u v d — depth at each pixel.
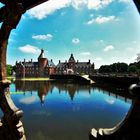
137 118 1.50
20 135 2.81
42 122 15.11
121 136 1.66
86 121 15.55
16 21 2.85
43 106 23.48
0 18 3.09
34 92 40.94
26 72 132.12
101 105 23.56
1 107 3.09
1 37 2.95
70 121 15.57
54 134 11.96
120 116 17.17
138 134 1.51
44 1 2.60
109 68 108.62
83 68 128.12
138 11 1.57
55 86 57.72
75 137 11.40
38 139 11.01
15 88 50.12
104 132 1.87
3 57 3.03
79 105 24.20
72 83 71.31
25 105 24.22
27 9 2.86
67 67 130.62
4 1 2.81
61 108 21.97
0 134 3.04
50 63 134.38
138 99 1.46
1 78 3.01
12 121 2.90
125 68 100.69
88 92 40.19
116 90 40.44
